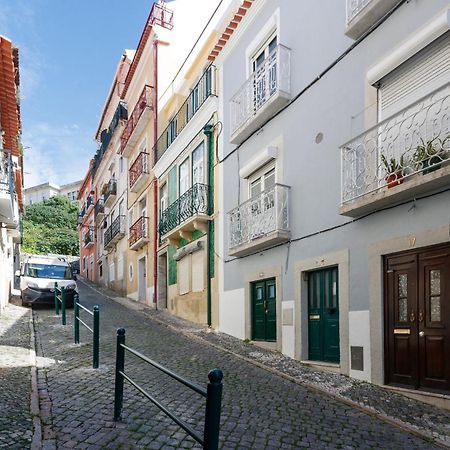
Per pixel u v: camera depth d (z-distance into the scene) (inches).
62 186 2513.5
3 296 586.6
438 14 241.3
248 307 426.3
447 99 234.7
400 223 258.5
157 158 722.8
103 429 183.6
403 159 257.1
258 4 423.5
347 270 297.6
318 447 176.1
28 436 173.0
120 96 1008.9
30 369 280.2
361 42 296.8
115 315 600.1
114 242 1045.8
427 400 231.5
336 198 313.1
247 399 235.9
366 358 276.1
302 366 322.7
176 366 307.4
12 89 455.2
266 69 390.9
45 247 1728.6
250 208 410.0
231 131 454.9
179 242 621.6
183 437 178.1
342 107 312.0
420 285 246.4
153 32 754.8
